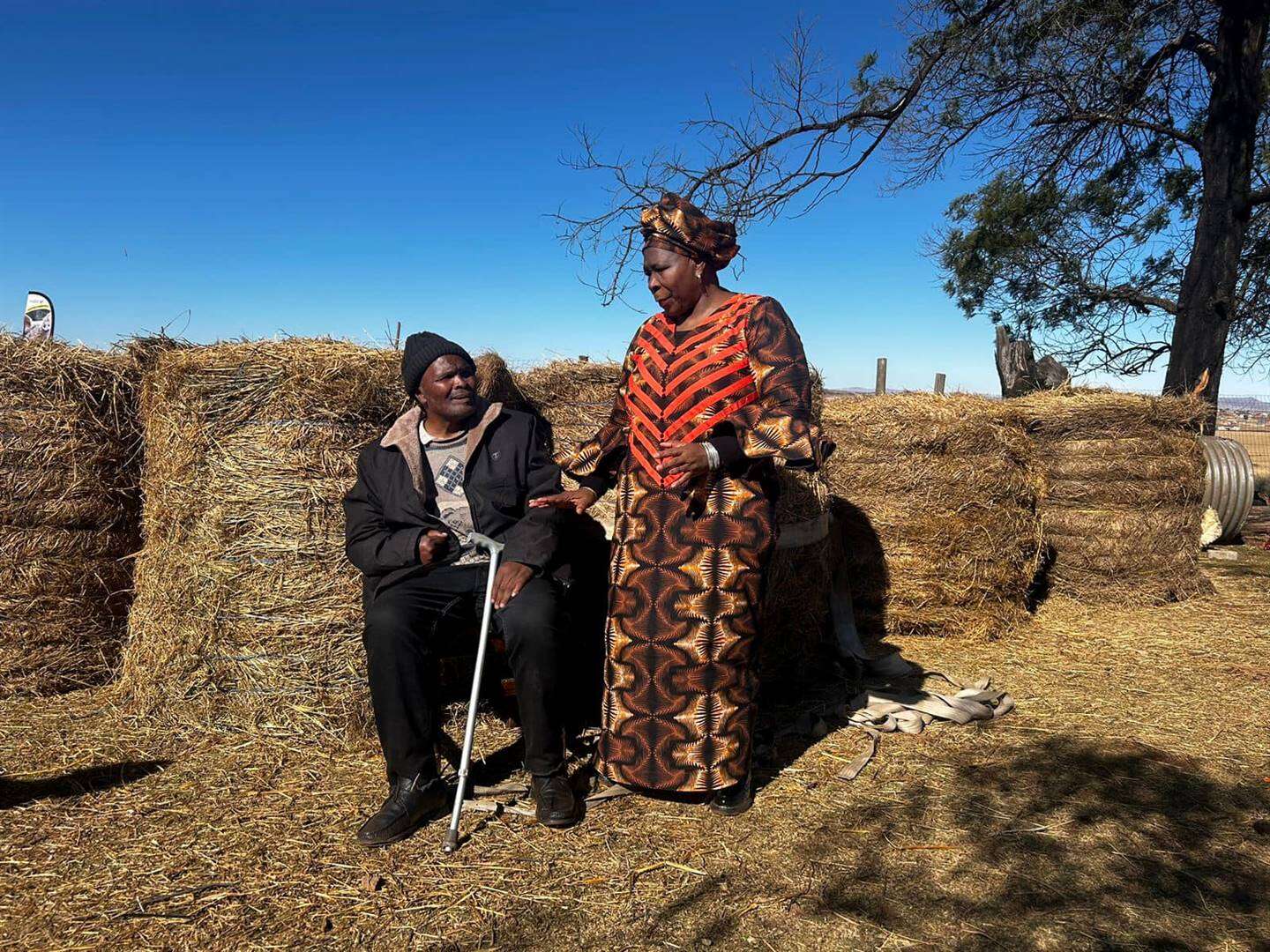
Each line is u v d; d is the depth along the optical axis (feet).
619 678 9.33
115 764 10.12
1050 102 42.47
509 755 10.59
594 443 10.11
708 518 8.89
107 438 13.17
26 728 11.18
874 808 9.43
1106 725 12.01
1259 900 7.75
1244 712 12.60
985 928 7.31
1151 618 18.66
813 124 37.60
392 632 8.83
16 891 7.53
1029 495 17.67
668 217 8.92
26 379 12.53
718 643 8.96
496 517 9.73
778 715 12.23
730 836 8.79
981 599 16.88
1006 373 35.73
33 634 12.48
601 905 7.55
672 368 9.11
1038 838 8.80
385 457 9.77
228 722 10.93
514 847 8.50
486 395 12.45
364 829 8.50
